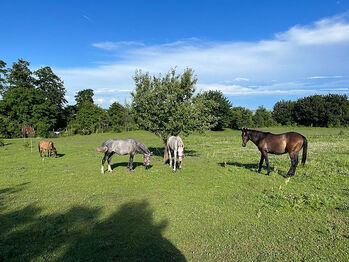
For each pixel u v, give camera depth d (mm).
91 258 4562
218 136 41125
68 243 5168
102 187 9570
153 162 15766
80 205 7523
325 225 5777
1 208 7363
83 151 22359
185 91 15547
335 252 4648
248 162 14742
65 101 61562
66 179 10984
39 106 47500
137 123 15859
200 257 4602
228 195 8203
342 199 7402
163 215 6598
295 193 8141
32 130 45250
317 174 10586
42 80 55812
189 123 14523
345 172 10688
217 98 57250
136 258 4555
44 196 8523
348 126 62094
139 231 5684
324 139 29141
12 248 4902
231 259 4520
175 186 9477
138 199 8008
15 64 51438
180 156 11945
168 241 5199
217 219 6258
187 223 6066
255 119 66625
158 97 15195
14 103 46906
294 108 71625
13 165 15031
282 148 10547
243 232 5543
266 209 6840
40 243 5180
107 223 6176
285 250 4781
